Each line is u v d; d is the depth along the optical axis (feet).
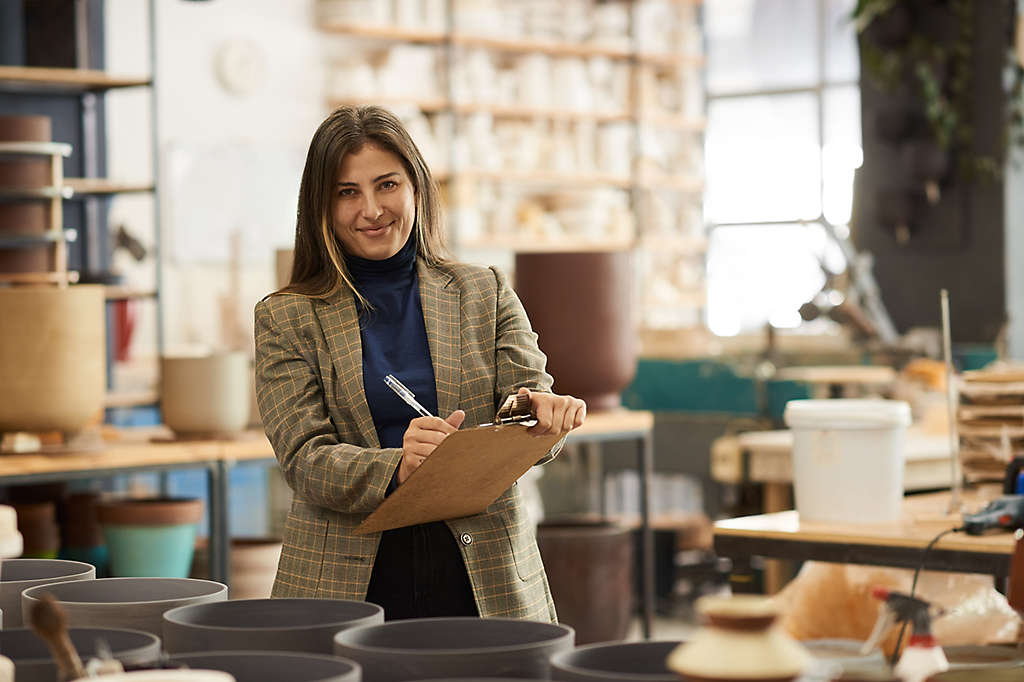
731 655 2.87
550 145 27.91
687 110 30.14
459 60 26.61
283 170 25.08
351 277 6.32
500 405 6.27
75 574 4.74
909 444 13.25
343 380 6.13
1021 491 8.14
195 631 3.75
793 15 29.86
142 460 11.41
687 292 30.04
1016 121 21.62
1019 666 4.68
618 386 13.99
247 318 24.44
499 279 6.51
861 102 22.70
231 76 24.36
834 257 23.00
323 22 25.36
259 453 12.15
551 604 6.36
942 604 8.00
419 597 6.05
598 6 28.89
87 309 11.23
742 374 16.97
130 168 23.35
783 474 13.61
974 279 21.84
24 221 13.05
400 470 5.57
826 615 8.46
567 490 18.80
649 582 14.26
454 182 26.35
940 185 22.00
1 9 15.65
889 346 17.74
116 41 23.26
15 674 3.35
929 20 21.90
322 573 6.01
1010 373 8.79
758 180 30.32
